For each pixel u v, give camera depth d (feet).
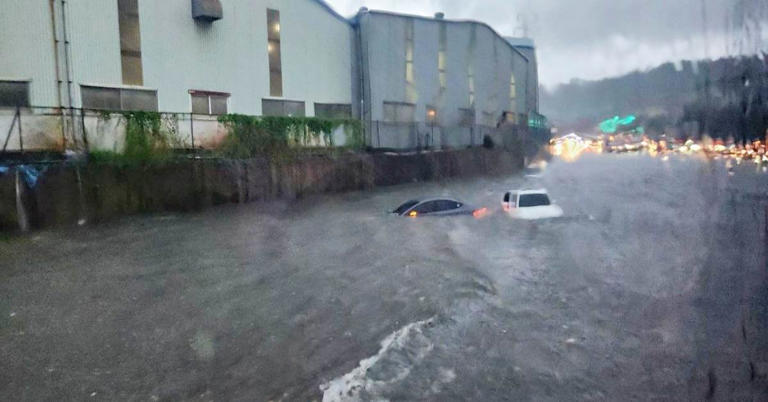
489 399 17.87
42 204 48.47
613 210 63.00
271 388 18.61
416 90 103.65
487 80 123.95
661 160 153.99
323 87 90.27
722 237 42.01
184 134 68.85
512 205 55.57
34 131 55.16
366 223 51.98
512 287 30.55
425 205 55.72
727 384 18.58
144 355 21.33
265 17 80.59
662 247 41.22
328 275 33.06
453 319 25.25
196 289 30.01
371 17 95.25
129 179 54.85
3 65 57.21
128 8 65.82
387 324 24.63
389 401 17.72
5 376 19.51
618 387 18.63
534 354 21.35
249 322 24.91
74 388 18.66
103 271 33.71
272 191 68.80
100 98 63.77
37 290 29.60
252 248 40.73
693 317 25.20
